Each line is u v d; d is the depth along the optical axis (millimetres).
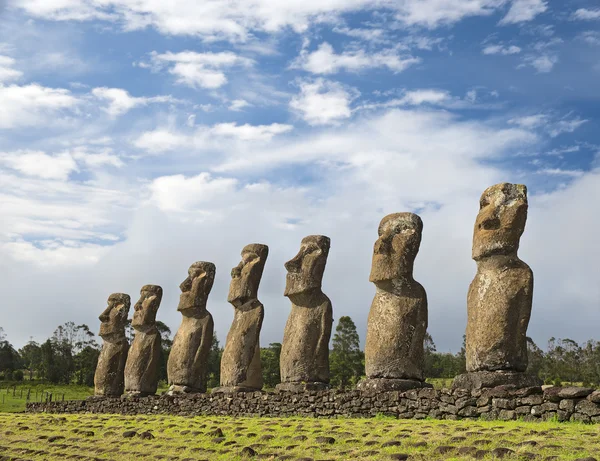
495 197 18719
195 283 29250
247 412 23422
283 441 16016
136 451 16984
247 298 26828
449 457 12625
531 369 39969
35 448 18766
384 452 13695
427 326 20547
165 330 55469
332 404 20656
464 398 17312
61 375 71750
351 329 39250
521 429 14289
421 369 20172
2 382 68625
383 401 19281
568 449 12188
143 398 28531
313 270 24266
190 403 25797
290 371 23656
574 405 15383
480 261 18594
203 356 28672
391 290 20594
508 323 17719
